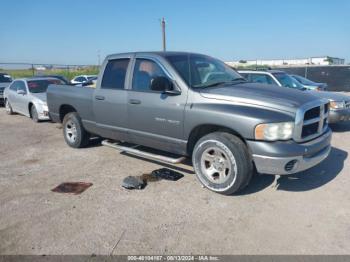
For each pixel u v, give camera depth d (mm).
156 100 4613
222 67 5336
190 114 4211
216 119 3961
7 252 3018
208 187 4234
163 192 4250
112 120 5422
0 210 3861
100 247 3049
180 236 3197
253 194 4121
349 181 4480
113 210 3779
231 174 3947
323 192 4141
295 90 4461
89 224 3473
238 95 4016
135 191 4312
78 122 6301
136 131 5055
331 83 22203
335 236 3135
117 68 5367
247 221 3451
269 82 8812
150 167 5262
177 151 4633
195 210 3725
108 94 5363
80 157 5969
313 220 3443
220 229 3307
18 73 29359
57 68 30406
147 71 4867
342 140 7008
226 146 3918
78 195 4238
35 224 3508
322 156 4086
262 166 3738
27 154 6324
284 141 3688
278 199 3963
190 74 4582
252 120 3689
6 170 5359
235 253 2912
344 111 7738
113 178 4816
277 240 3092
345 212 3604
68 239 3199
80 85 6613
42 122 10156
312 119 3922
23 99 10648
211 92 4176
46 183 4711
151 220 3521
